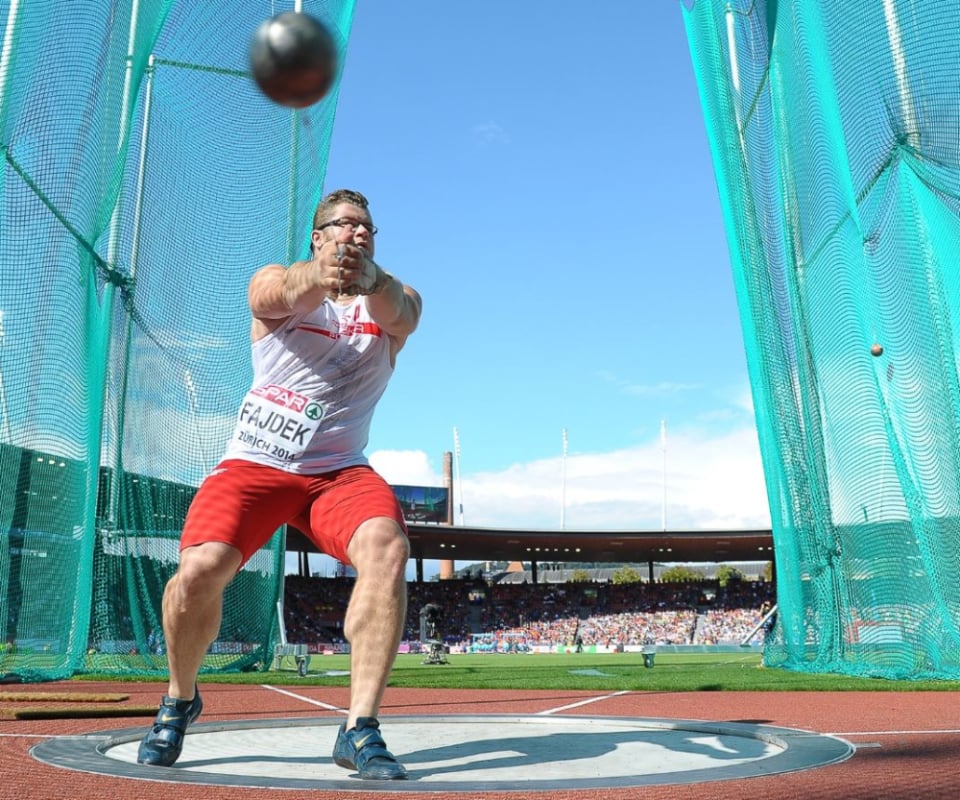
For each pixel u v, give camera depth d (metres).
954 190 7.68
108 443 10.77
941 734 4.32
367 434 3.45
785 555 10.91
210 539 3.16
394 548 3.08
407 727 4.62
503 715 5.02
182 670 3.24
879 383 8.70
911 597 8.83
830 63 8.80
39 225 8.22
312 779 2.76
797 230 9.91
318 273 2.94
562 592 57.16
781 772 2.89
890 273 8.46
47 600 9.48
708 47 11.43
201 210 11.16
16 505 9.09
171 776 2.79
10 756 3.40
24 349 8.44
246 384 11.50
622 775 2.95
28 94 7.84
